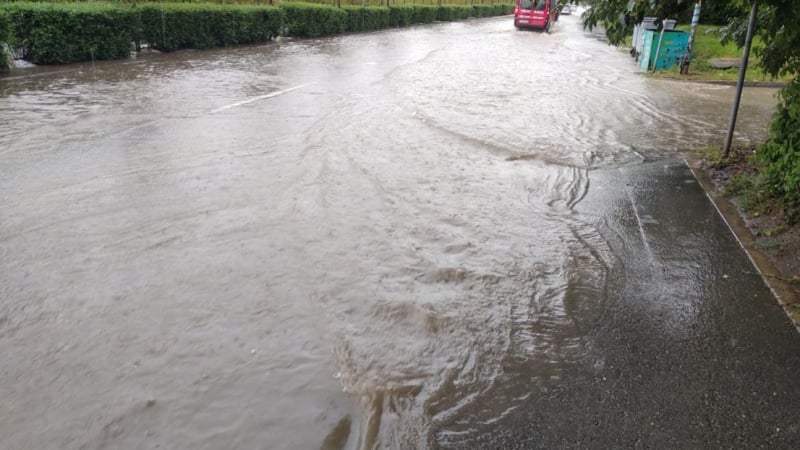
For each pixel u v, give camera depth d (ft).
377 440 9.34
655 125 34.63
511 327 12.62
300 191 20.21
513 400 10.32
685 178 23.80
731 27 27.12
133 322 12.26
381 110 34.09
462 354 11.63
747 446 9.27
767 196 19.52
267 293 13.57
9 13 42.06
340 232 17.11
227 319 12.48
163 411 9.82
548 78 52.95
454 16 156.25
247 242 16.17
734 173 23.70
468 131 30.19
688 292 14.23
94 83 38.91
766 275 15.14
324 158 24.06
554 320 12.92
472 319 12.87
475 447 9.20
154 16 55.47
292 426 9.57
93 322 12.21
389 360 11.35
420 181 22.00
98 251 15.31
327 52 65.82
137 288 13.57
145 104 32.86
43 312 12.50
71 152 23.47
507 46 86.17
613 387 10.68
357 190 20.65
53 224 16.80
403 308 13.16
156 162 22.65
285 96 37.01
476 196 20.76
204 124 28.84
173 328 12.09
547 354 11.68
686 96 46.65
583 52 82.07
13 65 42.29
